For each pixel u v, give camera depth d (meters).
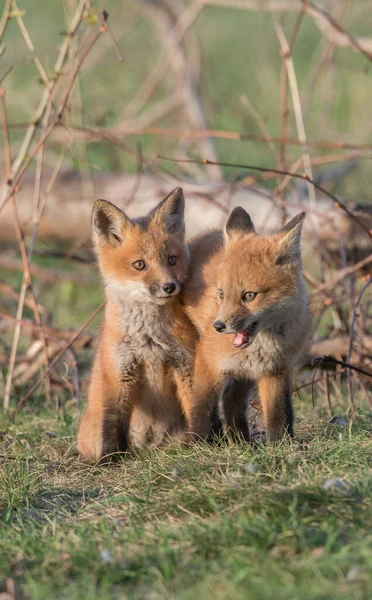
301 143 12.94
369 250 13.22
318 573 5.65
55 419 11.53
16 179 13.09
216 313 9.16
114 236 10.06
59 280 17.03
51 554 6.60
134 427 10.63
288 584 5.54
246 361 9.03
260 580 5.66
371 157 13.43
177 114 22.44
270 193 13.75
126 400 10.09
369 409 10.87
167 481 8.14
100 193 16.20
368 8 28.28
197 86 21.31
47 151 18.75
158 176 16.56
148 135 22.73
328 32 16.38
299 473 7.64
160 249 9.74
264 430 10.57
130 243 9.80
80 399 12.02
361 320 11.94
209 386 9.29
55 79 12.78
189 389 10.01
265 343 8.95
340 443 8.45
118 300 9.87
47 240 17.16
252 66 27.69
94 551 6.51
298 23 13.68
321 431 9.53
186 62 20.95
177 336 9.79
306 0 13.36
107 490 8.53
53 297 17.53
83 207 16.19
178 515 7.15
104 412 10.04
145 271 9.66
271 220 14.21
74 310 17.19
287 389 9.26
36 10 31.36
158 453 9.12
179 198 10.11
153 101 24.39
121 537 6.80
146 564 6.16
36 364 13.65
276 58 27.33
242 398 9.80
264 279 8.75
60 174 16.67
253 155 22.42
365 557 5.70
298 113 13.31
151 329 9.77
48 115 13.10
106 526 7.06
